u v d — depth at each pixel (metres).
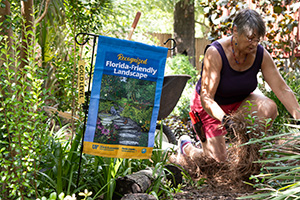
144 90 2.69
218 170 3.44
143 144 2.70
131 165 3.28
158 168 3.20
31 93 2.38
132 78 2.65
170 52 13.91
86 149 2.58
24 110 2.43
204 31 15.34
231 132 3.21
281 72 6.19
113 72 2.60
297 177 2.29
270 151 2.70
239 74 3.36
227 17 5.54
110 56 2.59
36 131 2.39
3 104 2.29
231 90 3.43
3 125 2.32
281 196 2.07
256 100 3.46
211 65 3.31
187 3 13.48
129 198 2.53
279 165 2.89
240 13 3.06
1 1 2.55
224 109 3.66
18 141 2.43
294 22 5.87
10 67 2.61
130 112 2.66
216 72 3.30
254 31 2.94
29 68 2.39
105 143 2.61
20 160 2.38
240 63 3.29
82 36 3.34
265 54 3.36
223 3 5.57
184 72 10.37
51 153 2.77
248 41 2.99
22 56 2.81
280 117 5.00
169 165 3.33
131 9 6.44
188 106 6.55
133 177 2.85
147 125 2.71
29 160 2.32
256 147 3.01
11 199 2.47
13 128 2.48
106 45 2.57
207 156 3.58
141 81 2.67
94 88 2.58
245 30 2.96
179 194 3.08
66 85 3.07
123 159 3.14
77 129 3.08
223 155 3.51
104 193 2.75
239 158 3.13
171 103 4.49
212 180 3.31
